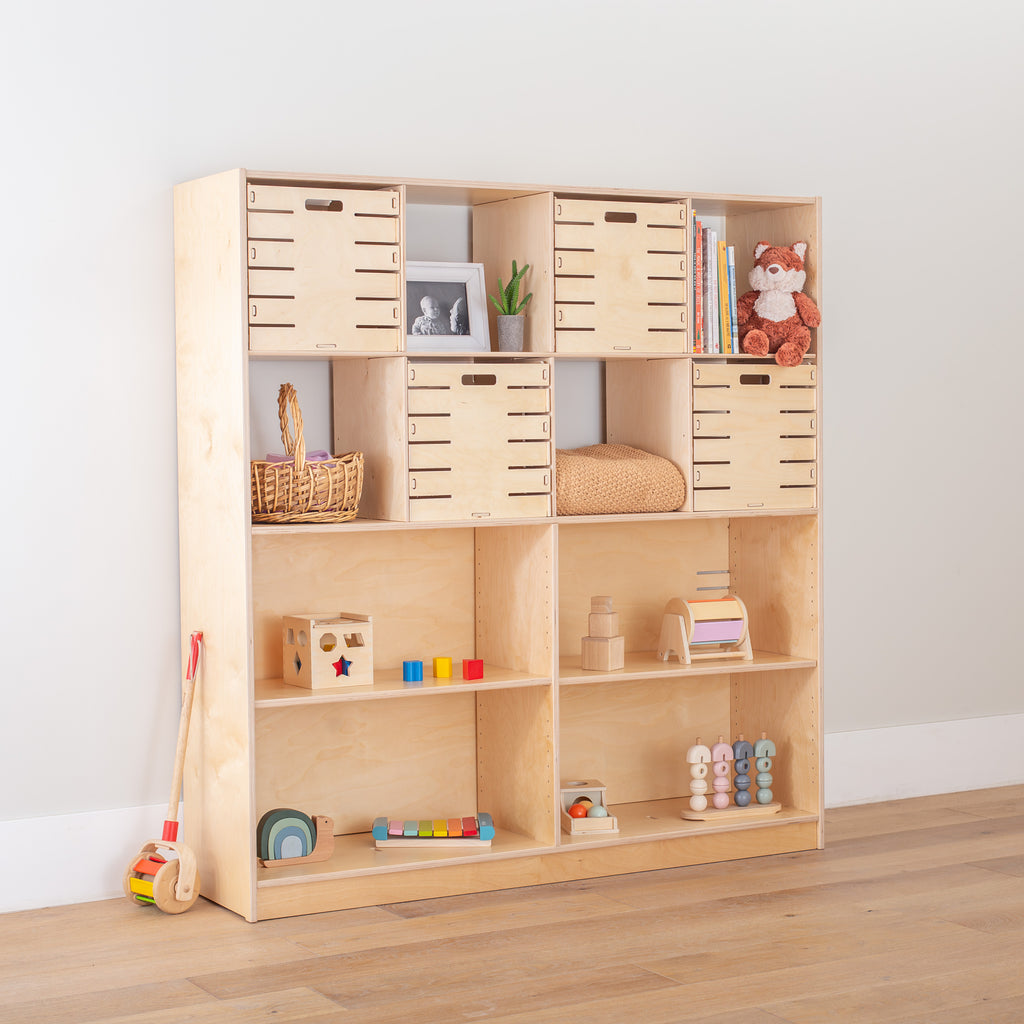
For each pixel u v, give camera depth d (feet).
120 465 10.36
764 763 11.65
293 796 10.84
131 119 10.29
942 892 10.27
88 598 10.28
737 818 11.35
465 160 11.53
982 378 13.99
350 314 9.80
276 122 10.82
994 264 14.02
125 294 10.32
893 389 13.50
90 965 8.81
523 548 10.80
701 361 12.07
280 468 9.69
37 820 10.10
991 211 13.97
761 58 12.73
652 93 12.26
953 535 13.88
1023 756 14.25
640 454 11.19
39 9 9.96
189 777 10.47
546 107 11.84
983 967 8.68
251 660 9.48
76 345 10.17
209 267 9.87
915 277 13.56
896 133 13.39
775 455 11.33
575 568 11.80
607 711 11.96
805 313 11.38
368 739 11.09
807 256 11.54
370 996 8.25
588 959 8.86
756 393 11.23
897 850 11.51
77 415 10.19
